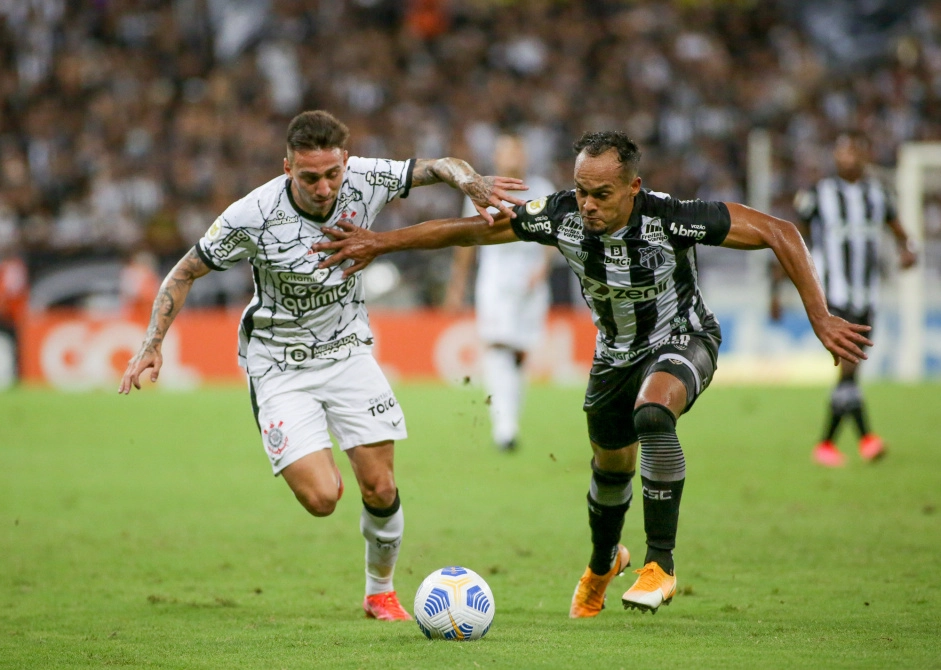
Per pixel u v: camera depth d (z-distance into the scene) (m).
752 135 75.31
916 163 53.19
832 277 32.41
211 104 75.56
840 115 77.88
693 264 16.27
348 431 17.22
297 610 17.77
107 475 32.25
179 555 22.25
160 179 69.94
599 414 16.47
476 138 75.19
